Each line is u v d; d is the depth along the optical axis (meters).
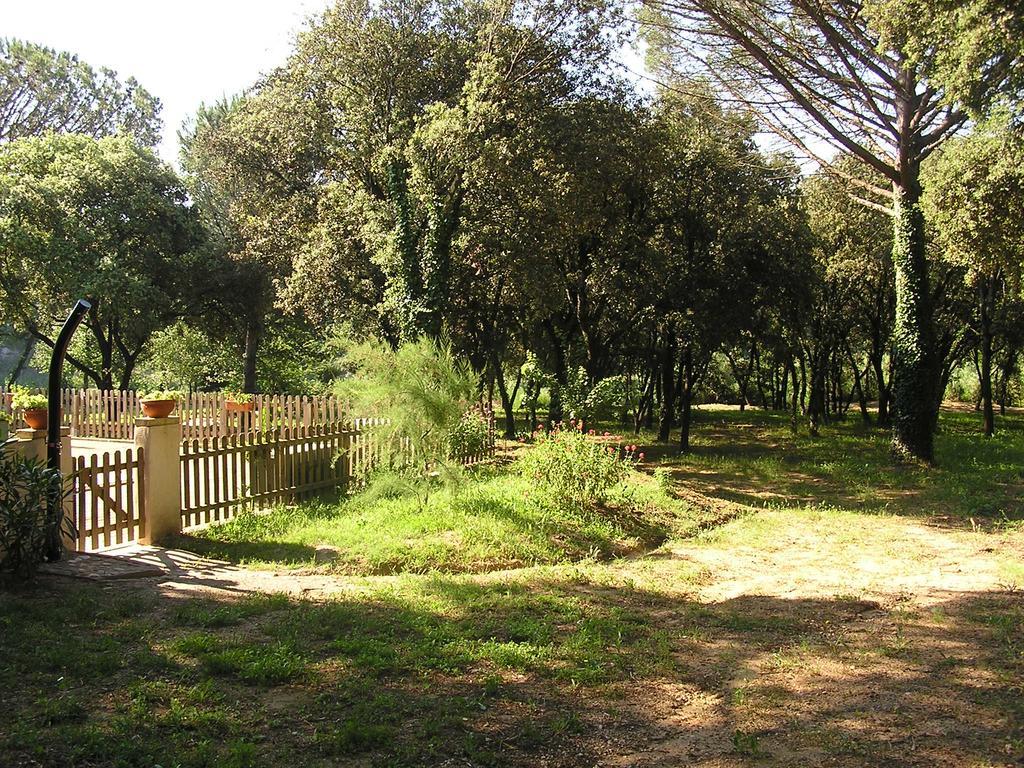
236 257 27.06
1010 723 3.85
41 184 24.80
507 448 16.34
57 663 4.37
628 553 8.70
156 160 28.47
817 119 17.56
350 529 8.71
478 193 17.33
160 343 35.62
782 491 14.27
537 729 3.82
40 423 11.43
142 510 8.08
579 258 22.06
